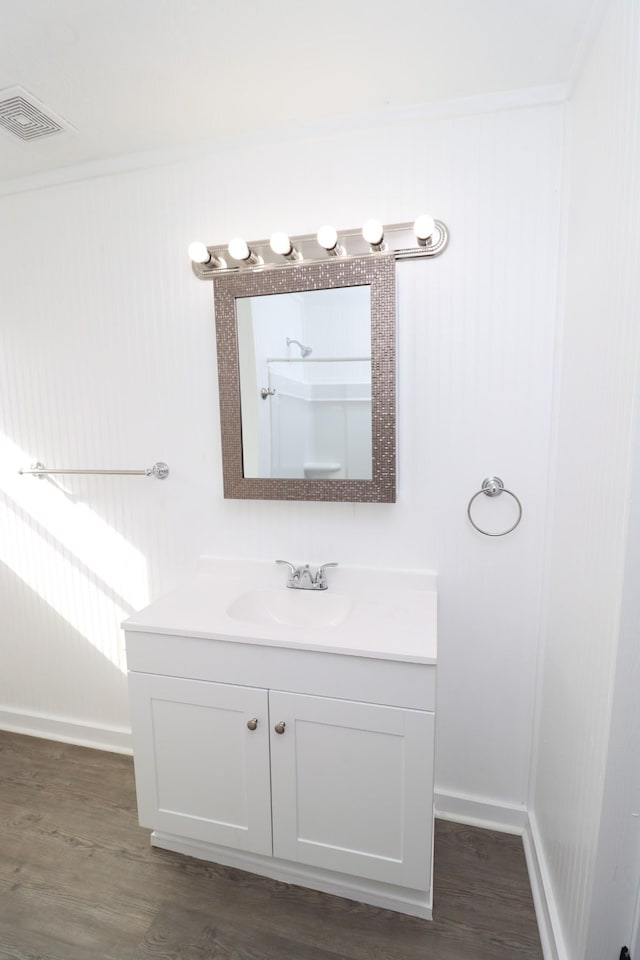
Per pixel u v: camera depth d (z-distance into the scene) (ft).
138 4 3.62
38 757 6.88
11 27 3.83
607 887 3.28
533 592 5.22
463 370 5.10
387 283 5.03
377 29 3.88
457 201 4.92
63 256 6.19
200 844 5.23
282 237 4.94
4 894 4.85
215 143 5.44
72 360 6.35
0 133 5.24
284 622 5.59
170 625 4.74
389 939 4.41
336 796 4.51
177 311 5.86
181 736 4.89
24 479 6.81
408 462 5.37
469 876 5.00
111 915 4.63
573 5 3.66
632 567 2.95
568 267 4.61
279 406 5.52
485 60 4.25
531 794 5.45
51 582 6.94
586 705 3.66
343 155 5.16
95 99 4.72
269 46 4.06
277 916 4.62
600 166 3.65
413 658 4.07
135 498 6.36
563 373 4.71
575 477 4.17
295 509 5.79
